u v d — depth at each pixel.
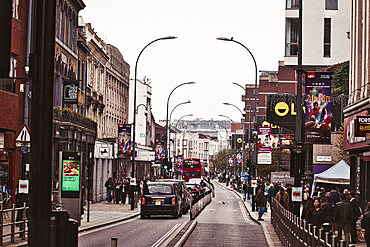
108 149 38.16
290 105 44.00
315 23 57.69
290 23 58.44
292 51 58.47
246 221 30.91
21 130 16.77
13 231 15.47
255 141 41.72
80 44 42.34
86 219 26.81
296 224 12.51
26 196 17.97
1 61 6.04
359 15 33.53
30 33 27.00
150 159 74.94
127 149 40.03
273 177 50.50
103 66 54.75
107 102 57.97
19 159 27.23
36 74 6.47
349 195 24.42
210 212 38.44
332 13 57.56
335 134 52.22
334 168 33.88
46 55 6.50
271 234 21.59
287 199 29.64
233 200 59.12
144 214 29.33
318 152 52.66
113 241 8.71
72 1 39.09
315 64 57.81
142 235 19.97
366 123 25.95
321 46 57.69
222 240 19.17
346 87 55.41
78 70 42.97
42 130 6.44
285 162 63.78
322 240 8.06
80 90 43.19
